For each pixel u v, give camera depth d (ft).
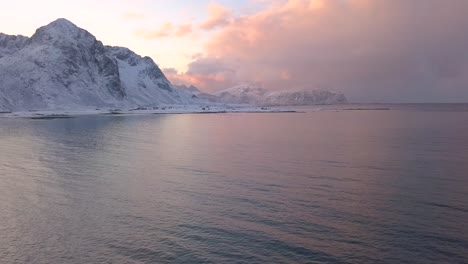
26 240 79.46
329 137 284.41
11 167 156.15
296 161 171.53
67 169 152.35
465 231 81.15
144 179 133.28
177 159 177.99
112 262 69.46
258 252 72.43
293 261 68.85
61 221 90.07
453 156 180.86
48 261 70.44
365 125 420.77
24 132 314.55
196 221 88.89
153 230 83.82
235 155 191.42
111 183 127.34
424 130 339.98
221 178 134.62
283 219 89.66
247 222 87.92
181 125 417.08
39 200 107.24
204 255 71.46
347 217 90.68
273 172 145.38
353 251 72.54
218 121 501.97
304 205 100.48
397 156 183.21
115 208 99.50
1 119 501.56
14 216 93.66
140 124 425.69
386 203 101.60
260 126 408.05
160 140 262.06
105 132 321.73
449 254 70.74
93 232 83.20
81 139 264.52
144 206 100.94
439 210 95.20
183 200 106.22
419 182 125.80
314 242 76.54
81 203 104.27
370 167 154.51
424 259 69.05
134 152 201.67
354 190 116.06
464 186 119.44
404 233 80.59
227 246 75.15
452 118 568.41
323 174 140.87
